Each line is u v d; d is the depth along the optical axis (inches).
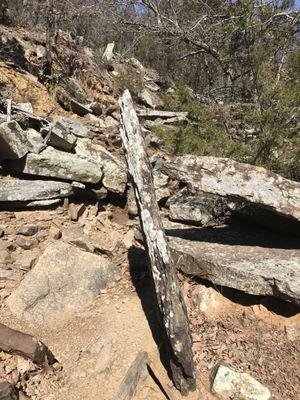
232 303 72.6
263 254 75.9
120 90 206.4
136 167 65.8
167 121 168.4
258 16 132.4
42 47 206.4
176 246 79.0
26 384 60.6
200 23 162.6
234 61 138.2
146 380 62.4
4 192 100.9
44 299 76.1
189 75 234.7
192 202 102.9
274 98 109.7
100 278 82.1
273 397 58.8
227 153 107.7
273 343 66.5
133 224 108.9
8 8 242.5
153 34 185.6
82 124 145.2
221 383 59.9
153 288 66.0
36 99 152.1
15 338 63.6
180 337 58.9
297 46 127.3
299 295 63.9
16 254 88.1
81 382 62.3
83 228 101.7
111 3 183.3
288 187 70.4
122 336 67.9
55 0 179.0
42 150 111.2
